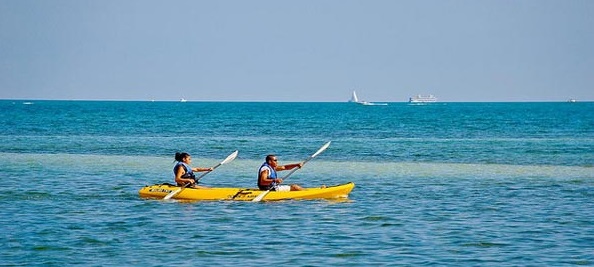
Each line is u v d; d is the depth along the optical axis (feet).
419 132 414.62
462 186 162.50
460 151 270.26
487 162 226.38
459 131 426.51
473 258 88.22
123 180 172.76
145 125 488.85
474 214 120.88
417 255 89.71
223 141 327.26
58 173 188.24
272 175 139.85
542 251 92.12
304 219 115.14
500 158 240.53
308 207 127.95
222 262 85.92
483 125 511.40
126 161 226.38
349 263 85.56
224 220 114.01
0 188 153.28
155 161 227.20
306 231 104.83
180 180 140.77
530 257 88.84
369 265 84.64
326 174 193.77
